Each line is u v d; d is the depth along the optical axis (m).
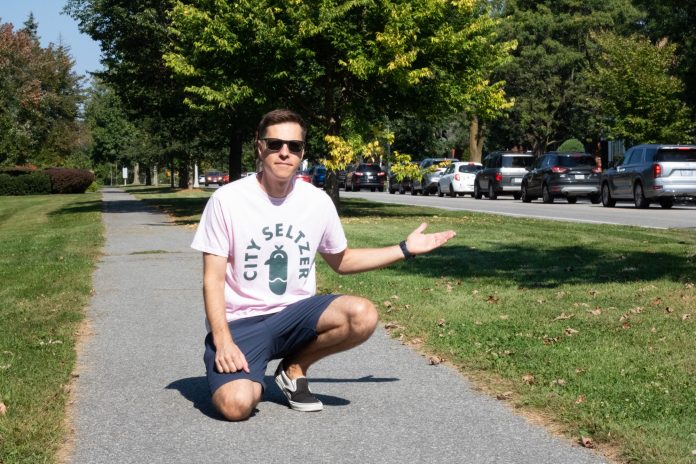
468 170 41.28
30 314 8.45
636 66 41.38
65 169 56.25
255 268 4.98
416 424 4.82
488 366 6.04
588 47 57.84
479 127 62.75
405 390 5.58
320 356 5.13
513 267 11.38
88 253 14.37
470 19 23.69
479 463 4.16
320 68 22.53
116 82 32.00
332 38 21.91
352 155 23.55
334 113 24.36
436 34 22.53
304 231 5.01
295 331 5.01
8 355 6.53
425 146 69.06
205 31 21.39
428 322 7.68
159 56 29.00
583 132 60.38
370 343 7.06
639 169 26.22
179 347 7.07
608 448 4.33
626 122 42.19
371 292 9.45
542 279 10.20
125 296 9.80
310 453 4.34
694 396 5.12
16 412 4.92
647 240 14.84
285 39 21.23
